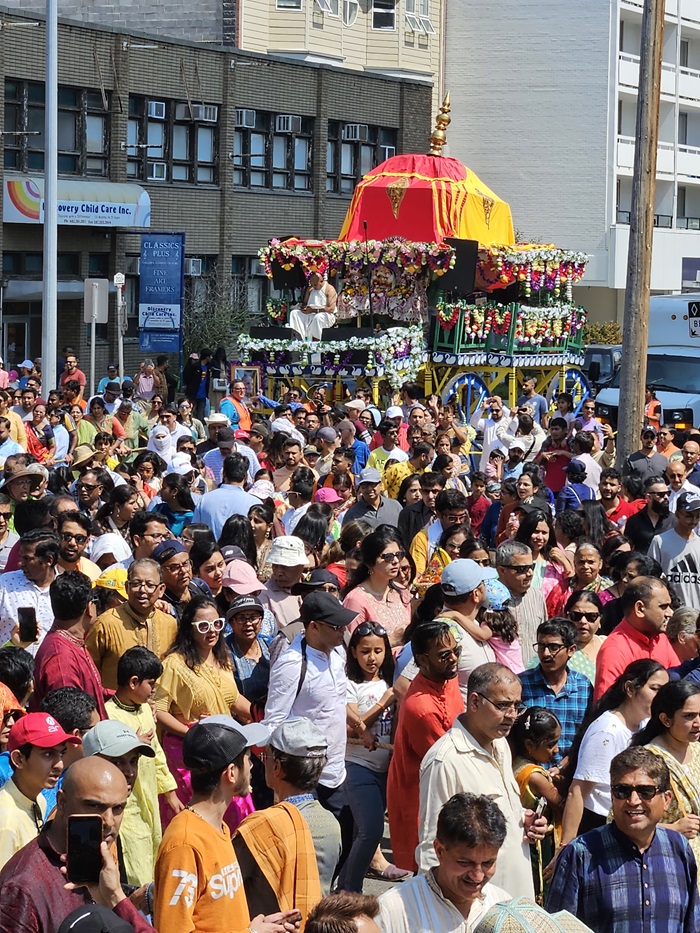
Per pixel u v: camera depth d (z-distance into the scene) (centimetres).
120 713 1659
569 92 12350
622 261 12394
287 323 6581
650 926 1322
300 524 2508
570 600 2038
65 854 1123
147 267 7450
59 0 10675
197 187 9581
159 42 9156
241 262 10069
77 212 8412
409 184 6788
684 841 1359
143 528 2241
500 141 12625
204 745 1267
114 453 3797
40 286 8388
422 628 1677
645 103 4422
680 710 1527
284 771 1426
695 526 2633
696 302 5650
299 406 4672
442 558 2516
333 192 10775
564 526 2625
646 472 3903
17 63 8275
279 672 1786
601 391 7038
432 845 1435
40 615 2030
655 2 4381
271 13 10550
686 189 14188
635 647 1916
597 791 1631
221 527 2841
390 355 6075
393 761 1722
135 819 1636
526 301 7150
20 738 1315
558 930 1059
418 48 11625
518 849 1464
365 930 1047
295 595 2128
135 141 9144
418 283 6500
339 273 6638
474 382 6688
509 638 1917
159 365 7562
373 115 10994
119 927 988
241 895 1258
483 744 1465
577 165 12400
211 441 3938
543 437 4684
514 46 12456
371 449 4219
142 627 1909
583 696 1862
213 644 1819
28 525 2369
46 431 4259
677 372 6656
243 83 9806
